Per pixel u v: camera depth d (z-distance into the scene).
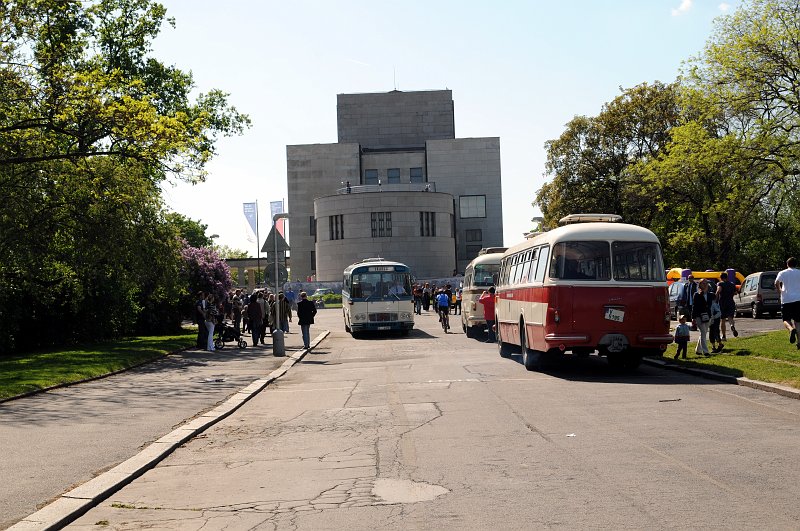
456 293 63.16
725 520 6.38
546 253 19.23
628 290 18.64
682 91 43.25
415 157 134.88
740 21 42.16
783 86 41.09
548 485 7.84
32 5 29.31
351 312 40.34
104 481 8.73
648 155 64.19
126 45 42.41
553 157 71.81
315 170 133.75
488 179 133.75
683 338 20.80
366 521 6.86
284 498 7.89
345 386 18.64
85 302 36.03
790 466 8.30
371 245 111.19
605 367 21.03
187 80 45.00
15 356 29.30
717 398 13.83
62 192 30.98
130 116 28.09
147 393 17.88
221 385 19.39
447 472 8.66
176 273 36.94
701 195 55.66
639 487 7.61
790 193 44.78
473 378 18.98
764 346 20.92
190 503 7.89
